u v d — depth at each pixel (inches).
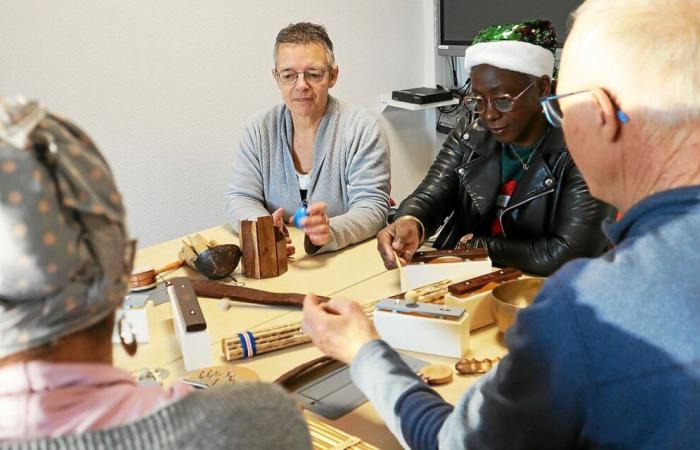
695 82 30.8
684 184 32.1
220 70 135.9
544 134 75.2
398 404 40.3
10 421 24.2
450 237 85.7
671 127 31.6
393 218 87.2
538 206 75.9
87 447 23.4
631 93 31.9
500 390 33.4
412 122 166.2
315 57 90.5
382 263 77.8
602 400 30.6
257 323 65.0
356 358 43.2
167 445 24.1
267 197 98.6
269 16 139.2
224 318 66.2
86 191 23.3
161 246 86.5
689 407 29.7
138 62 126.6
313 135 95.0
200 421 24.7
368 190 91.5
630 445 31.0
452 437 35.9
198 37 131.7
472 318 60.9
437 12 148.9
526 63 70.1
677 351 29.9
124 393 25.7
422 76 166.6
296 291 71.3
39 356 24.5
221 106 137.9
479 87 72.7
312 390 53.4
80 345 25.0
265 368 56.8
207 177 139.7
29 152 22.5
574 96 33.8
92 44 121.6
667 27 31.2
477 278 62.8
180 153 135.2
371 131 93.3
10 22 114.3
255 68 140.4
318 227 78.3
